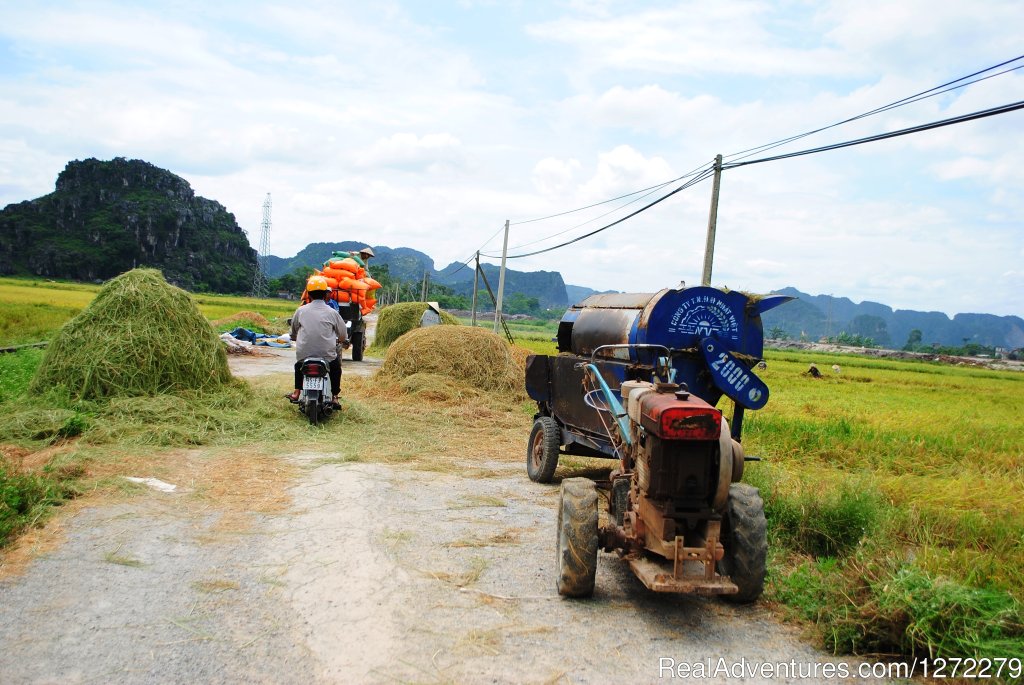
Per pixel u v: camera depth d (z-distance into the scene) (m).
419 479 7.36
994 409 20.58
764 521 4.62
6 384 9.77
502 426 10.67
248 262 178.12
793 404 17.31
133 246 150.62
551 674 3.57
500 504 6.62
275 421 8.98
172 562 4.68
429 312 23.17
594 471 8.53
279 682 3.34
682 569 4.12
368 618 4.04
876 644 4.07
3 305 32.38
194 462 7.16
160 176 171.00
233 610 4.05
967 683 3.72
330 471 7.21
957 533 6.31
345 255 19.08
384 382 12.48
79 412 7.79
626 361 6.52
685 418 4.13
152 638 3.68
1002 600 4.10
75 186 162.12
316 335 9.38
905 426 13.59
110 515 5.46
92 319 8.80
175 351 8.95
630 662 3.77
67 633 3.67
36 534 4.96
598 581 4.98
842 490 6.34
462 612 4.23
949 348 139.50
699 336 6.35
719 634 4.21
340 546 5.11
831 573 4.82
